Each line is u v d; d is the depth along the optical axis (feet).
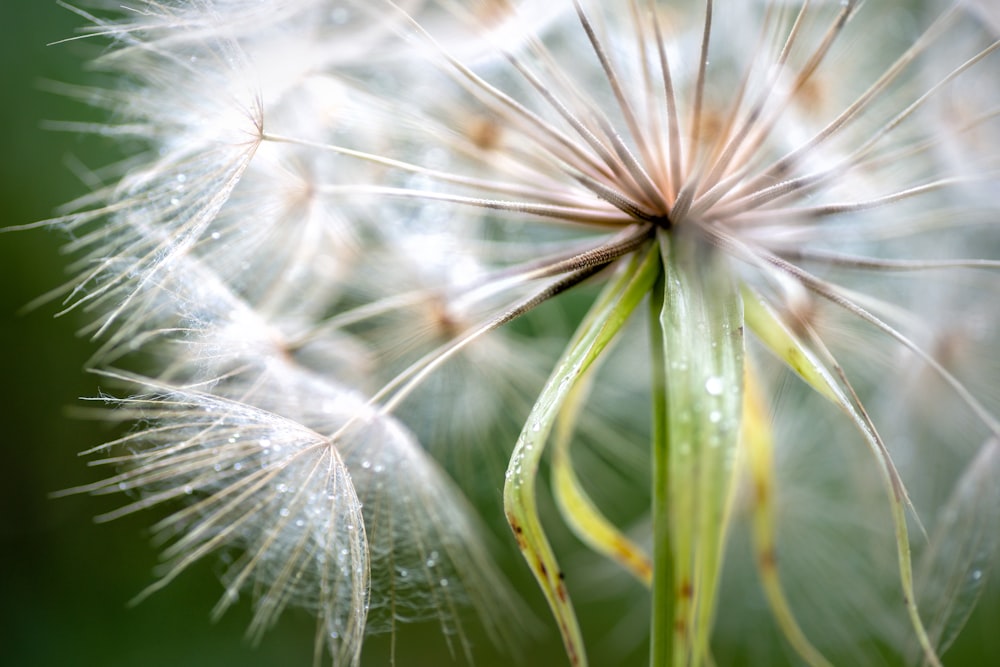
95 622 0.93
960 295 0.64
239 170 0.52
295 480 0.52
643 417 0.72
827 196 0.60
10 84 0.93
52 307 0.95
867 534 0.71
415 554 0.53
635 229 0.53
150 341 0.58
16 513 0.94
